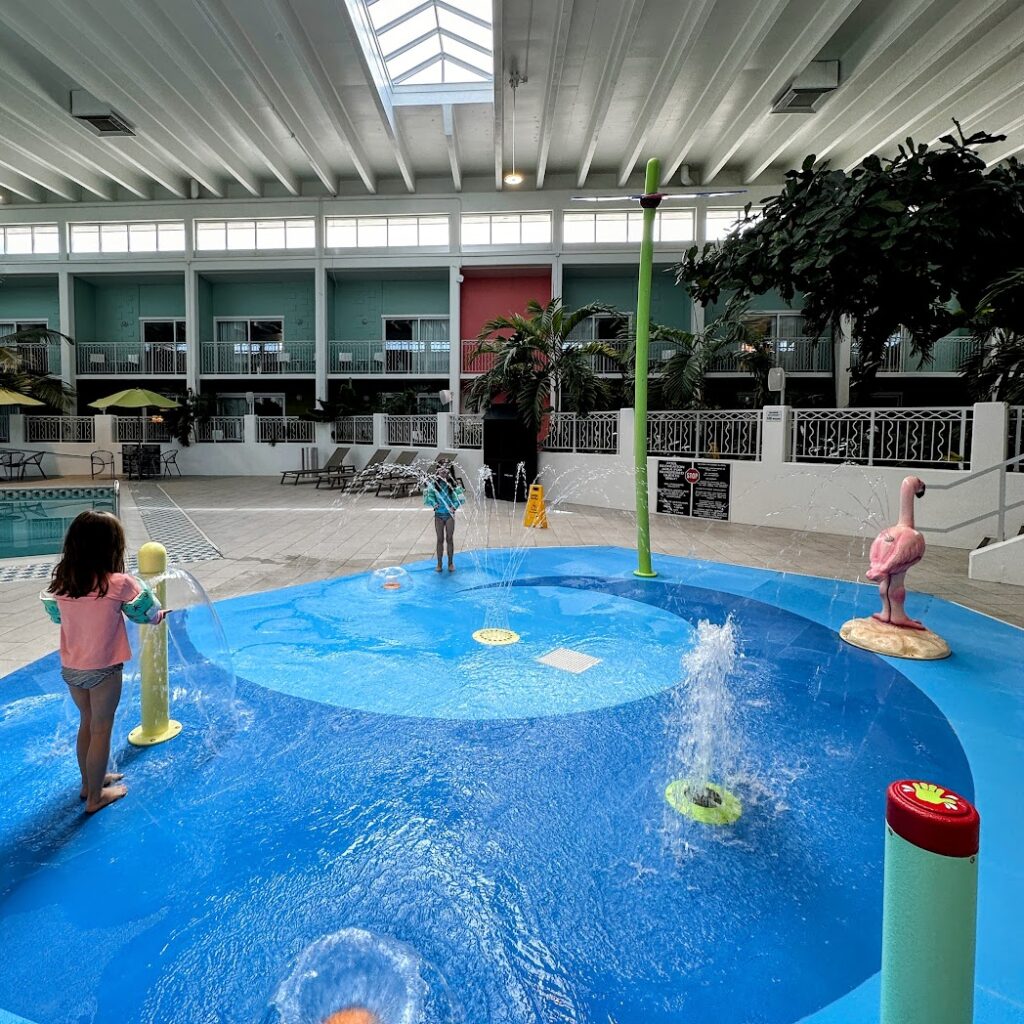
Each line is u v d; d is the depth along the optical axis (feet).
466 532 30.89
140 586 8.25
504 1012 5.35
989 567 21.43
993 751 10.09
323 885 6.91
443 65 52.37
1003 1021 5.29
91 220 71.20
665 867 7.23
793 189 20.08
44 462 65.05
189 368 72.13
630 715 11.25
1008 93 42.42
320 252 70.13
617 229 69.41
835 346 61.82
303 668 13.33
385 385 74.59
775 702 11.89
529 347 46.24
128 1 36.06
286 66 46.60
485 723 10.89
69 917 6.45
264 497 46.37
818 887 6.95
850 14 40.06
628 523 34.35
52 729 10.48
